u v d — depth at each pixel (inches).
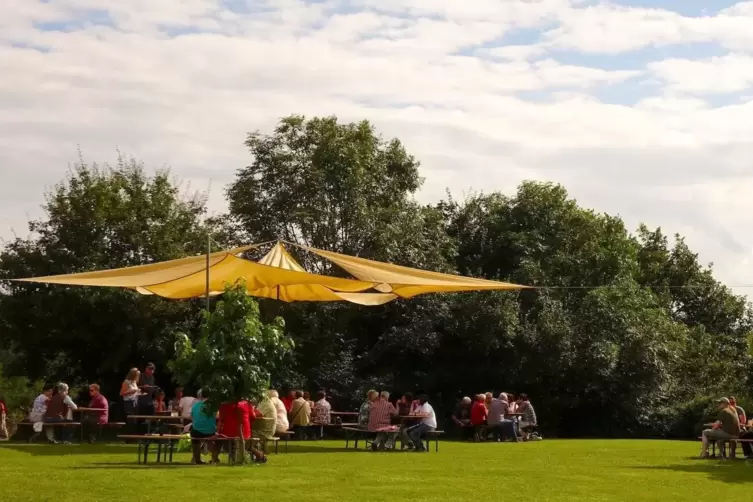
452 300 1334.9
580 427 1439.5
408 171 1434.5
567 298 1456.7
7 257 1123.3
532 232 1509.6
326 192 1328.7
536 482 565.3
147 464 624.4
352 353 1333.7
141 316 1087.6
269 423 664.4
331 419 1087.0
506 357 1350.9
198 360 615.5
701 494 526.0
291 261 949.8
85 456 687.7
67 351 1133.1
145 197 1199.6
